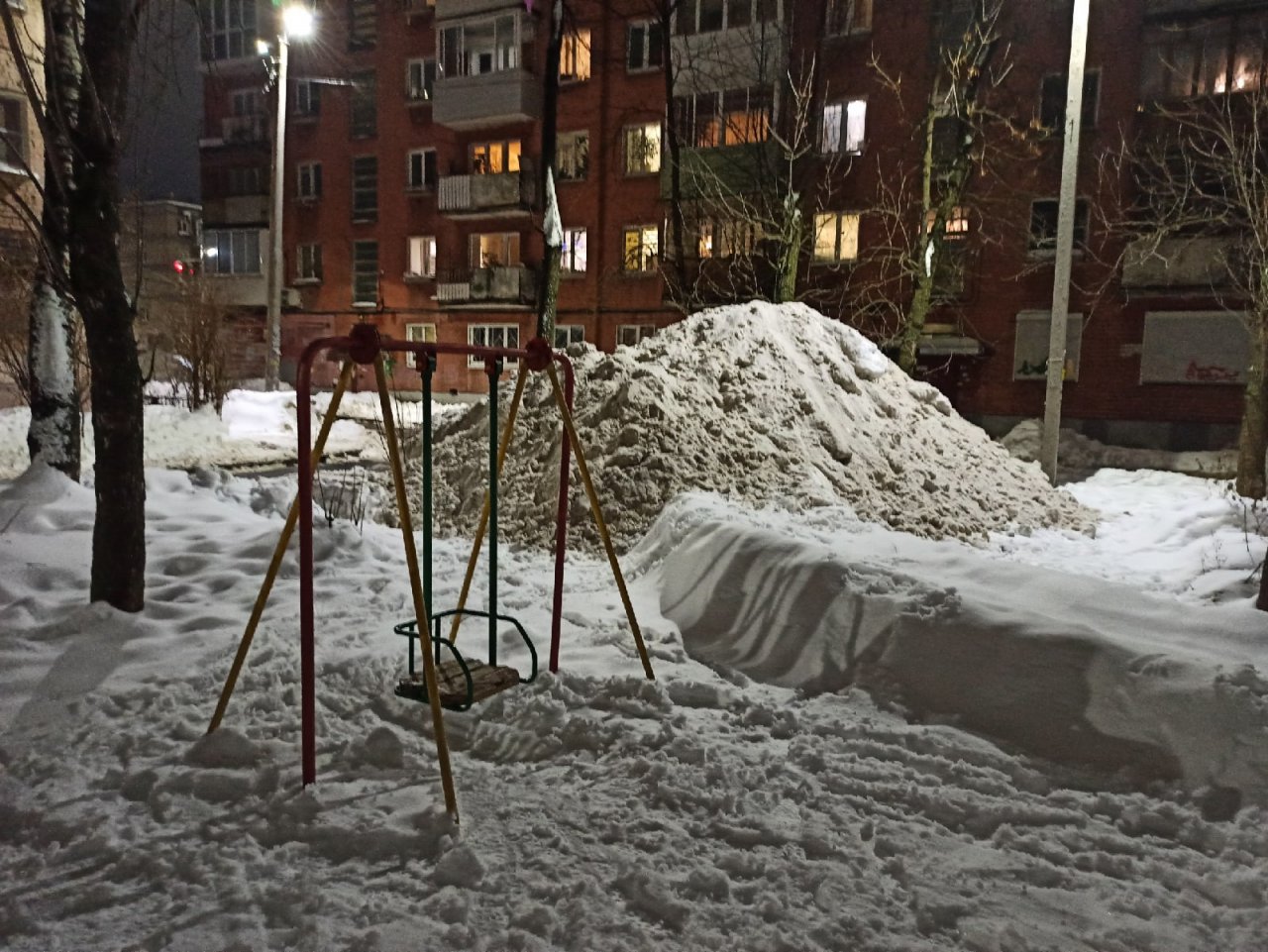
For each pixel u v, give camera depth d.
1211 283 19.25
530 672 4.43
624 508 6.94
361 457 15.11
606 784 3.37
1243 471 12.06
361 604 5.47
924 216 15.04
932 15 21.81
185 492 8.62
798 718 3.95
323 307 34.06
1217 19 19.50
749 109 23.08
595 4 27.03
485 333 30.41
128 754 3.53
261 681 4.21
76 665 4.44
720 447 7.69
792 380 9.04
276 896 2.62
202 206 36.16
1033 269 21.05
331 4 32.22
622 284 27.97
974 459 9.88
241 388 22.95
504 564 6.47
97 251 4.79
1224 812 3.22
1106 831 3.14
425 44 31.02
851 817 3.17
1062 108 21.12
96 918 2.55
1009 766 3.57
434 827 2.99
